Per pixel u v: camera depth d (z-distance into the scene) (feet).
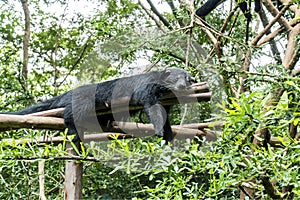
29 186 18.97
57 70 34.53
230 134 9.59
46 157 10.10
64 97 13.69
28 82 28.25
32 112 13.94
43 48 35.27
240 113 8.59
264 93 11.80
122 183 22.12
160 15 23.58
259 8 18.63
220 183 9.37
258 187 11.26
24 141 10.32
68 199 13.25
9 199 18.53
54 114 12.39
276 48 19.86
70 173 13.37
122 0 29.01
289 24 16.69
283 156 9.22
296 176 9.01
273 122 9.78
